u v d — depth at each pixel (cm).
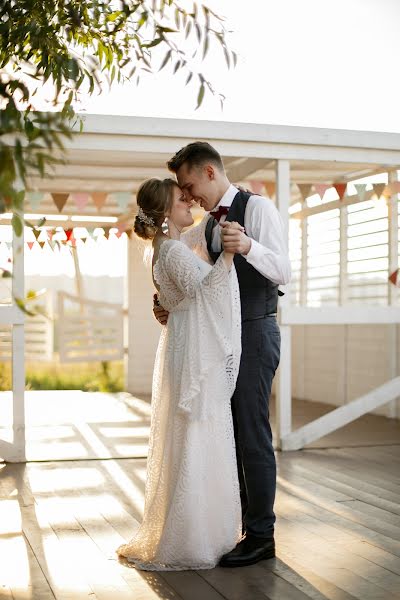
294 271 884
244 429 276
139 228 290
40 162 127
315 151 525
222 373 271
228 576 263
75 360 945
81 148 484
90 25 189
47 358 1059
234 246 258
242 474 297
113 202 815
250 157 514
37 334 1068
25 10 177
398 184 590
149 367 950
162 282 279
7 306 473
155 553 273
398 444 554
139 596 243
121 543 303
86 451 512
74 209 850
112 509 358
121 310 967
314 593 247
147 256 313
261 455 277
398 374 705
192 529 267
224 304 267
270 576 263
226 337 269
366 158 537
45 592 247
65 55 174
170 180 289
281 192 521
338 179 716
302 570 270
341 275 754
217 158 283
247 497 288
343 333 793
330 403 822
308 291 845
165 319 292
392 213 663
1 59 181
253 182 557
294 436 529
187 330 274
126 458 492
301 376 884
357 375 767
